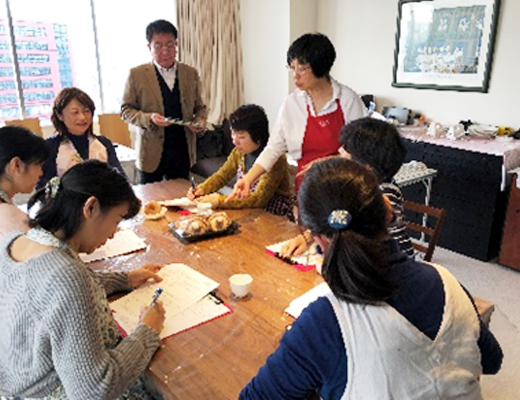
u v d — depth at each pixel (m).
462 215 3.34
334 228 0.76
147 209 2.07
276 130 2.27
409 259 0.88
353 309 0.78
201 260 1.63
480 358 0.86
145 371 1.07
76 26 4.59
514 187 3.02
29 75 4.47
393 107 4.08
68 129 2.28
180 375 1.05
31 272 0.95
